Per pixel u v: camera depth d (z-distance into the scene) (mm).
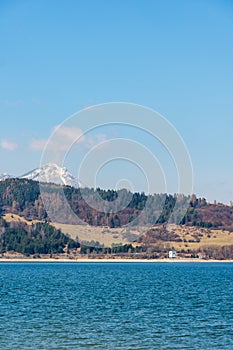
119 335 88812
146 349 79688
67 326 96562
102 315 111188
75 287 191375
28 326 96000
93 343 82812
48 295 156000
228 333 91562
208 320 105562
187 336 88750
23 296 152125
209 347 81125
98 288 187000
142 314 113625
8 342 82562
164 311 119188
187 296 157250
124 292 169875
